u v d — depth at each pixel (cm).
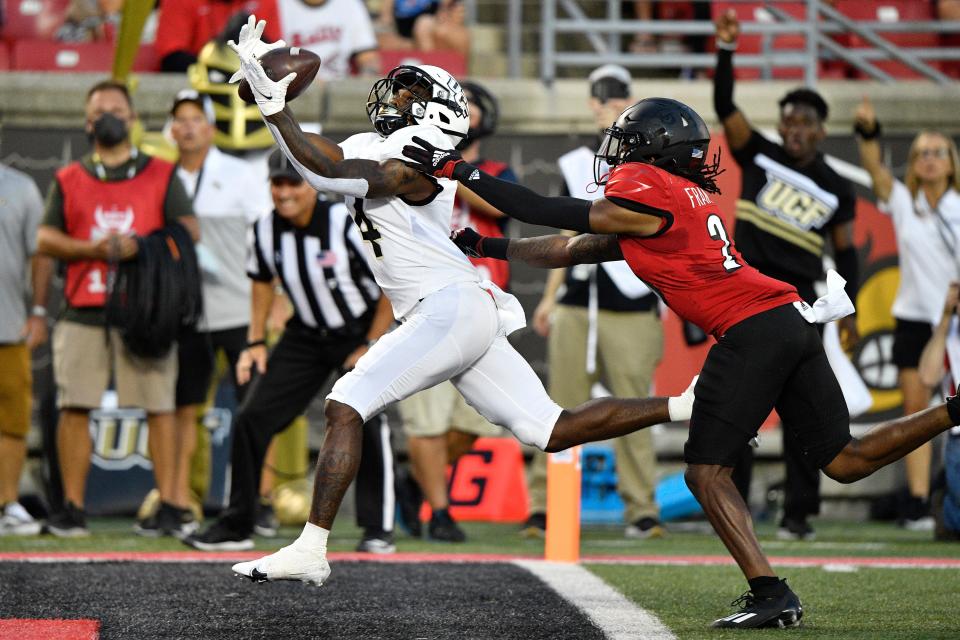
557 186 2964
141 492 2734
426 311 1372
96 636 1181
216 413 2744
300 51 1285
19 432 2353
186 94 2520
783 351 1291
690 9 3591
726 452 1309
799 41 3634
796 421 1340
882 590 1593
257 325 2156
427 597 1470
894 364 2788
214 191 2530
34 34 3528
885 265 2938
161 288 2212
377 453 2080
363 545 2070
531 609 1382
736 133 2348
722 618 1284
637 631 1238
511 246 1432
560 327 2481
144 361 2256
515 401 1407
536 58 3697
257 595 1473
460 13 3628
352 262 2020
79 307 2253
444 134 1401
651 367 2473
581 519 2794
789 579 1705
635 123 1316
